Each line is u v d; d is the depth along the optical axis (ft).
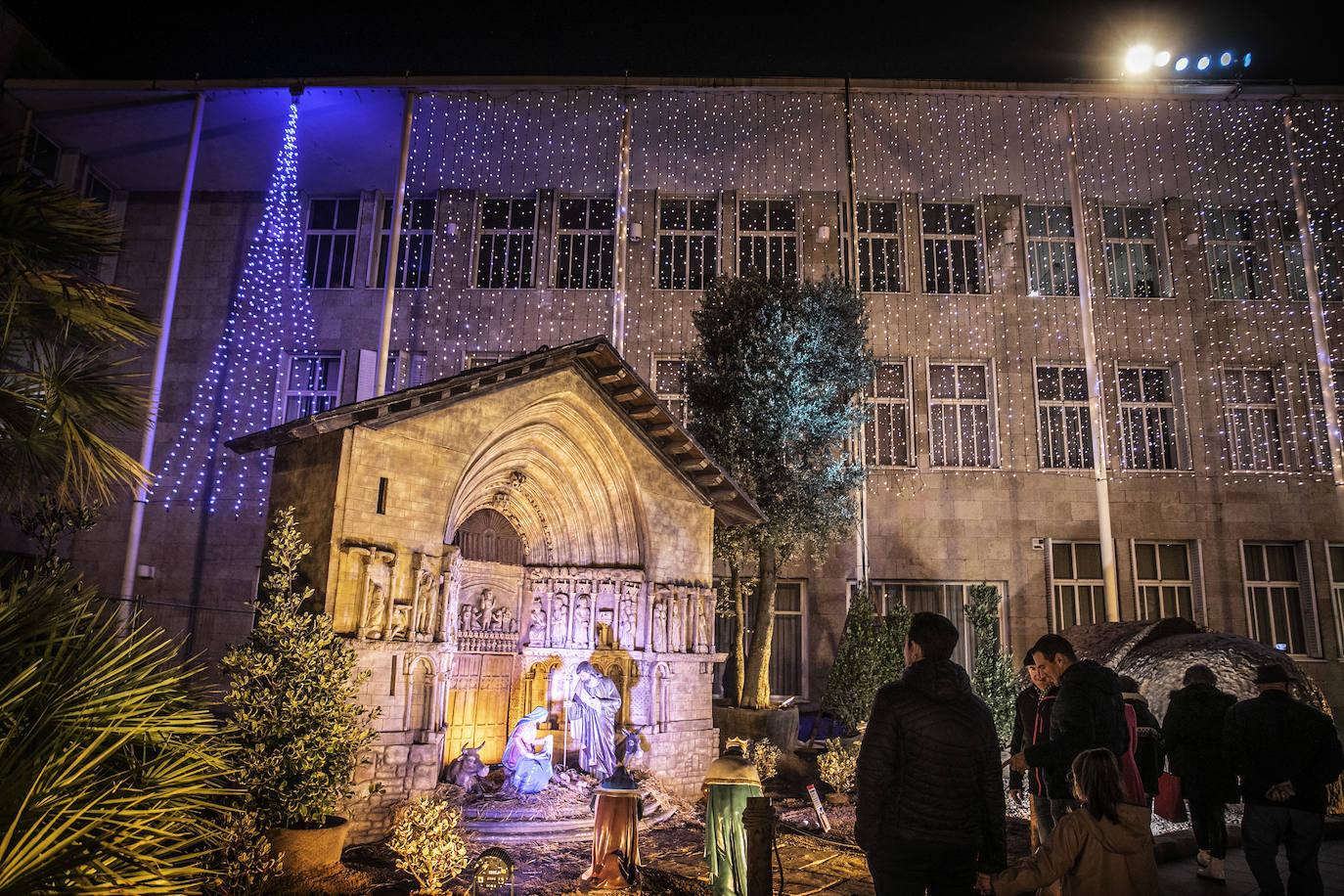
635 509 46.93
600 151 70.28
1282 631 67.67
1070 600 68.39
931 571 67.56
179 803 13.35
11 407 16.81
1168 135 69.87
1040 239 75.66
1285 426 70.79
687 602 48.57
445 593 37.70
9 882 9.67
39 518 31.27
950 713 14.06
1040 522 68.44
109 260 70.95
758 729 53.57
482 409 40.19
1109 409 71.10
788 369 56.39
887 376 72.28
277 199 72.90
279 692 26.61
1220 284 74.54
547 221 73.51
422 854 26.03
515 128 67.26
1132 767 19.17
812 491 56.24
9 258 16.35
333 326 71.05
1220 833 27.20
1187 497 68.95
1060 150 70.44
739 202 75.15
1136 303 72.59
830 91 64.49
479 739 44.14
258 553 65.21
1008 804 41.24
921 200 75.66
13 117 63.31
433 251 72.08
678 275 74.23
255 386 69.46
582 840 33.94
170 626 63.57
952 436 71.67
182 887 11.75
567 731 43.42
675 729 46.09
